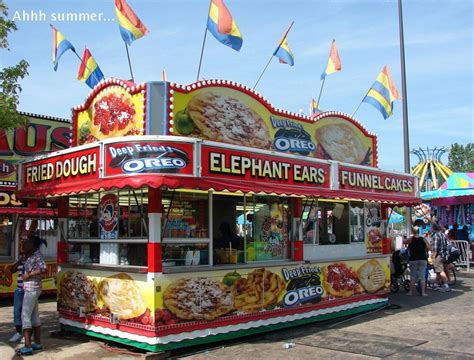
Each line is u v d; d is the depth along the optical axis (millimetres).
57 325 10352
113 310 8273
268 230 9727
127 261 8547
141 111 8328
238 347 8250
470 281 16344
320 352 7820
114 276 8320
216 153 7914
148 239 7789
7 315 11711
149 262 7707
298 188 9219
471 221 22375
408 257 13969
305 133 10898
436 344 8133
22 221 14078
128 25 9633
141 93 8383
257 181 8500
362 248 11930
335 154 11656
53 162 9086
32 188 9625
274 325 9188
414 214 25297
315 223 10781
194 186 7516
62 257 9781
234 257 9062
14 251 13805
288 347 8164
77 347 8391
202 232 8586
